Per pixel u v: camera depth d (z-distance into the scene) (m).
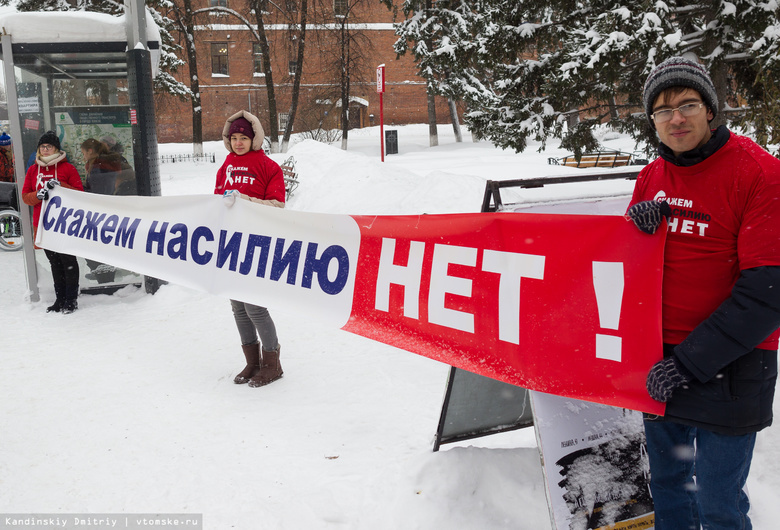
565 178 2.86
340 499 2.99
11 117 6.50
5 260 9.32
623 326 2.21
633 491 2.49
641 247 2.17
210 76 42.81
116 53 6.70
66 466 3.40
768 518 2.62
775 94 5.50
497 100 8.27
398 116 46.75
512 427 3.24
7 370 4.79
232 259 3.62
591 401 2.28
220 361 5.02
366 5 44.72
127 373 4.75
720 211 1.97
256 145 4.38
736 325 1.83
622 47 6.16
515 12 7.97
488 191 2.72
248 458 3.45
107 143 6.90
